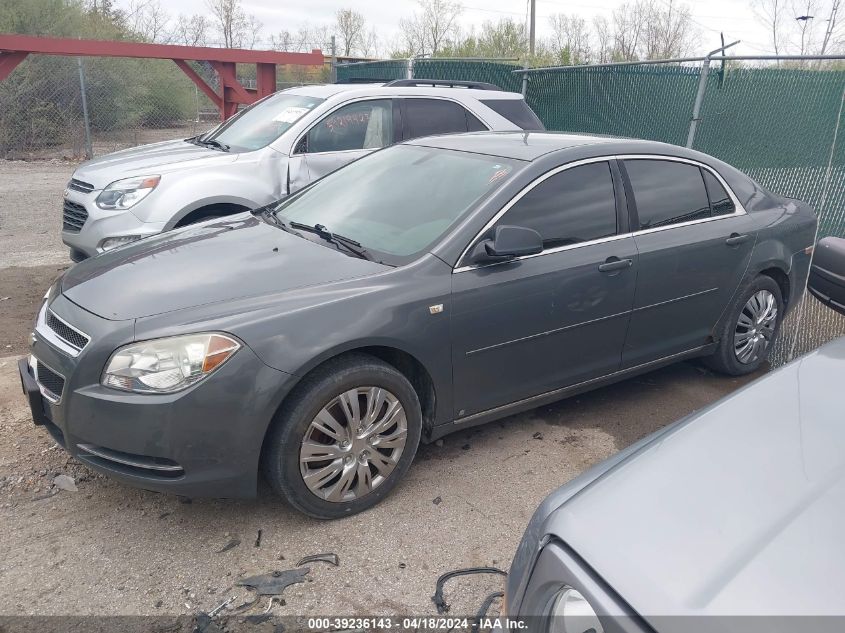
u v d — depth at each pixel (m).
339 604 2.64
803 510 1.58
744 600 1.37
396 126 6.75
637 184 4.04
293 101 6.85
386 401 3.18
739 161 8.43
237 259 3.38
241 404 2.78
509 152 3.89
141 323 2.82
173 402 2.70
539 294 3.53
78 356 2.81
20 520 3.10
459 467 3.62
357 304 3.04
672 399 4.51
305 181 6.25
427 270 3.25
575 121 10.57
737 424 1.95
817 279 3.67
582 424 4.14
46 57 15.55
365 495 3.18
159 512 3.18
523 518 3.19
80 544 2.95
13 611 2.57
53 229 8.90
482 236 3.41
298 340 2.87
